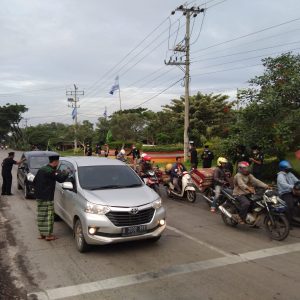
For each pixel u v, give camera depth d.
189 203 12.47
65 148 81.25
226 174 11.79
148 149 30.81
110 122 53.94
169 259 6.61
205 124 43.97
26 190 13.49
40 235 8.13
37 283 5.64
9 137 127.38
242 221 8.60
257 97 13.64
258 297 5.03
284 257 6.70
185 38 24.75
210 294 5.14
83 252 7.04
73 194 7.62
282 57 13.56
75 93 64.50
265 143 13.11
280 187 8.90
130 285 5.49
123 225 6.67
